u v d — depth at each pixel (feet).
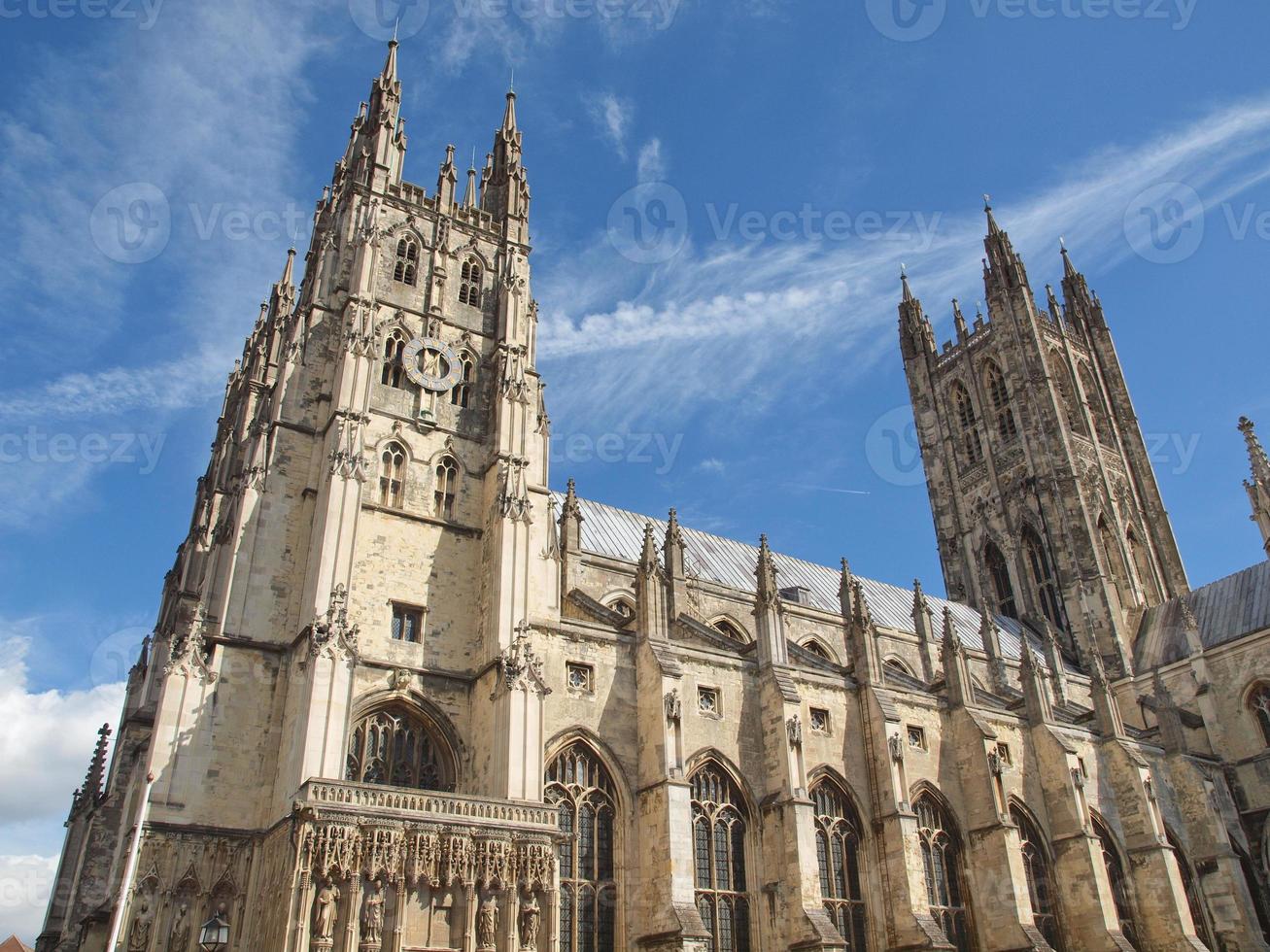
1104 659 399.03
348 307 227.20
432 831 161.79
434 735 198.18
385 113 270.87
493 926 160.45
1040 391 463.01
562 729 200.75
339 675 177.27
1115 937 242.37
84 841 241.96
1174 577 459.73
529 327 261.85
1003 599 461.78
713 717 220.84
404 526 214.90
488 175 298.15
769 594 240.73
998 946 231.50
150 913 160.86
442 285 254.27
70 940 203.00
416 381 233.35
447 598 212.64
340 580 191.83
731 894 207.82
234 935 165.48
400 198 259.19
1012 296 490.49
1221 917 283.79
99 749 253.44
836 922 217.36
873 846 229.45
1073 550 426.51
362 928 150.51
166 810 169.07
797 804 211.00
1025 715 280.92
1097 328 529.04
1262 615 366.22
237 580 195.00
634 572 291.58
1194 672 366.22
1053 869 260.21
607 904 193.06
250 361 333.62
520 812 173.78
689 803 197.98
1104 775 285.84
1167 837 287.07
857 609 257.55
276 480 209.67
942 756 254.06
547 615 219.00
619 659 217.36
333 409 213.46
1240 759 342.23
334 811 155.12
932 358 529.45
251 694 186.19
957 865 243.60
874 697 242.17
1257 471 412.36
